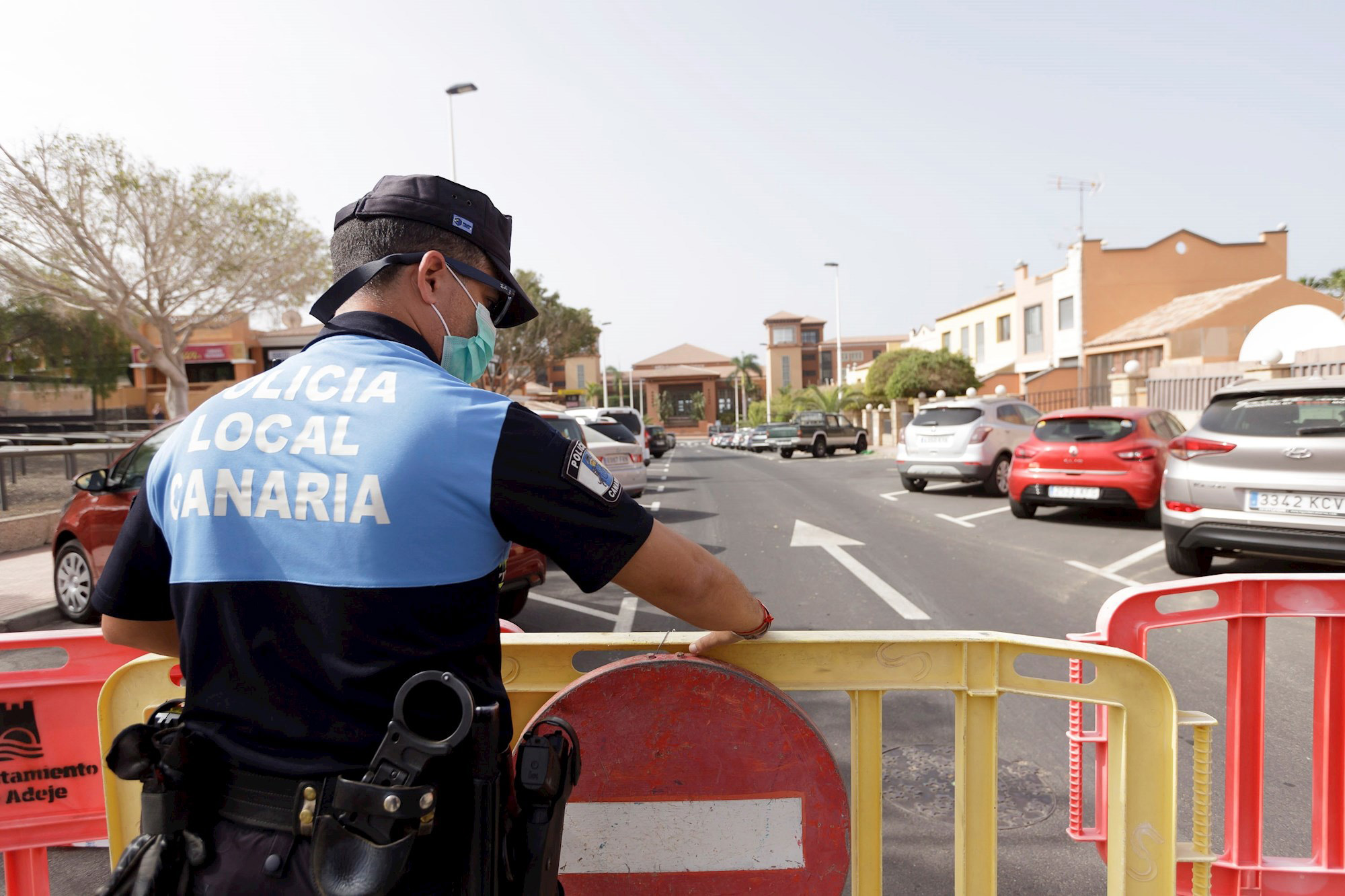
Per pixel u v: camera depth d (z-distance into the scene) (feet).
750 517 38.01
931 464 44.06
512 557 17.97
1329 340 59.82
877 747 5.54
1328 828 7.04
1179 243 99.55
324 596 3.13
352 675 3.09
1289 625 16.43
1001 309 123.13
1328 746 7.04
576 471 3.42
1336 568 21.94
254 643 3.19
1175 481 20.98
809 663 5.42
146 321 58.90
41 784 6.49
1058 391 95.09
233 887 3.05
